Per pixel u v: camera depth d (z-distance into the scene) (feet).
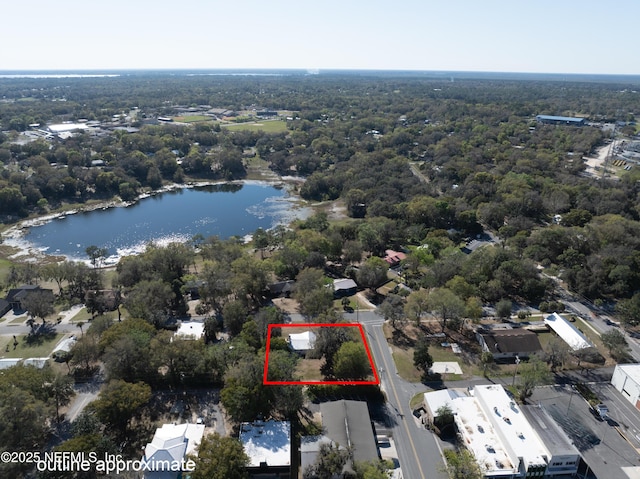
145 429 262.26
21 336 361.51
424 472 234.58
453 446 251.19
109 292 413.39
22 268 456.45
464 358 331.98
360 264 496.64
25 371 266.77
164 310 382.22
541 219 622.95
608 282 430.20
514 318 387.55
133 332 303.48
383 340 354.95
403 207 626.23
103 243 597.52
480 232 592.60
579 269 436.76
